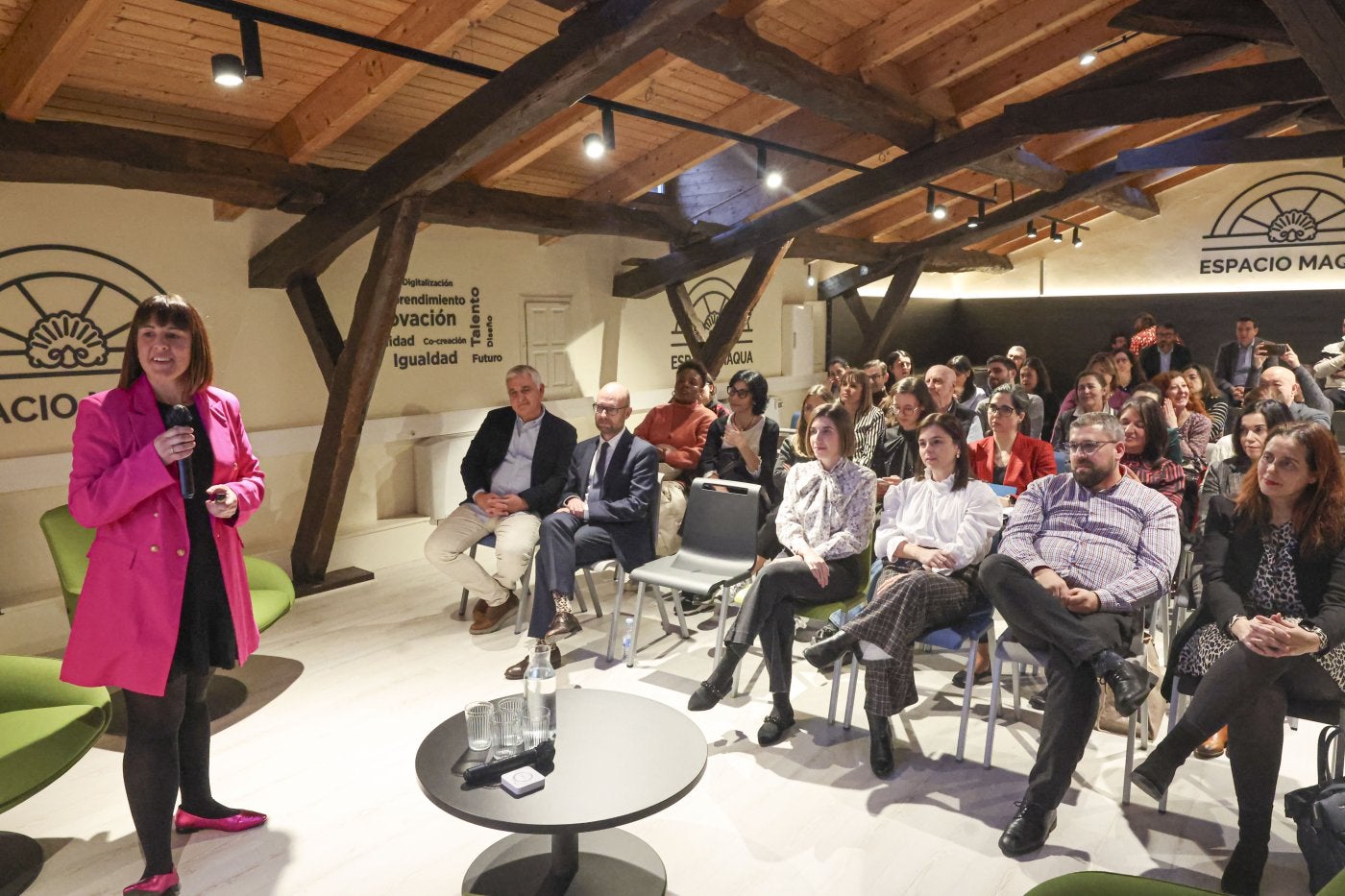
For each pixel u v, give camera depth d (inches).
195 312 92.3
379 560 227.8
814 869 101.4
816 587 133.3
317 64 168.2
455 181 218.2
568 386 286.8
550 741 92.4
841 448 142.2
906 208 360.2
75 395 180.9
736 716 139.6
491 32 173.2
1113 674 104.3
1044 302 474.9
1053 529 125.3
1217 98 192.7
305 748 130.4
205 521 94.7
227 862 102.3
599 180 260.2
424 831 109.3
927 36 202.2
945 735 133.7
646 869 99.3
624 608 192.7
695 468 207.0
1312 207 410.3
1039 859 103.2
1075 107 209.5
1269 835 98.2
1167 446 161.3
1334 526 101.3
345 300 226.8
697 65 191.2
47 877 100.8
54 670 108.6
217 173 175.6
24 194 171.0
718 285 342.3
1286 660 96.4
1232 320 430.0
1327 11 118.3
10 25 139.9
